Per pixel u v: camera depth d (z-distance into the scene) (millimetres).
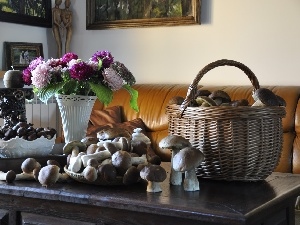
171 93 3930
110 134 1910
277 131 1752
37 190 1621
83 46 4723
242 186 1670
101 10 4598
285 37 3844
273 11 3879
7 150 1962
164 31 4324
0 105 2316
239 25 4008
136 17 4430
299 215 2734
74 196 1543
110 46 4602
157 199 1460
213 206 1372
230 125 1665
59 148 2270
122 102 4102
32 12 4516
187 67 4234
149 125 3895
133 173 1620
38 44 4559
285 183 1733
